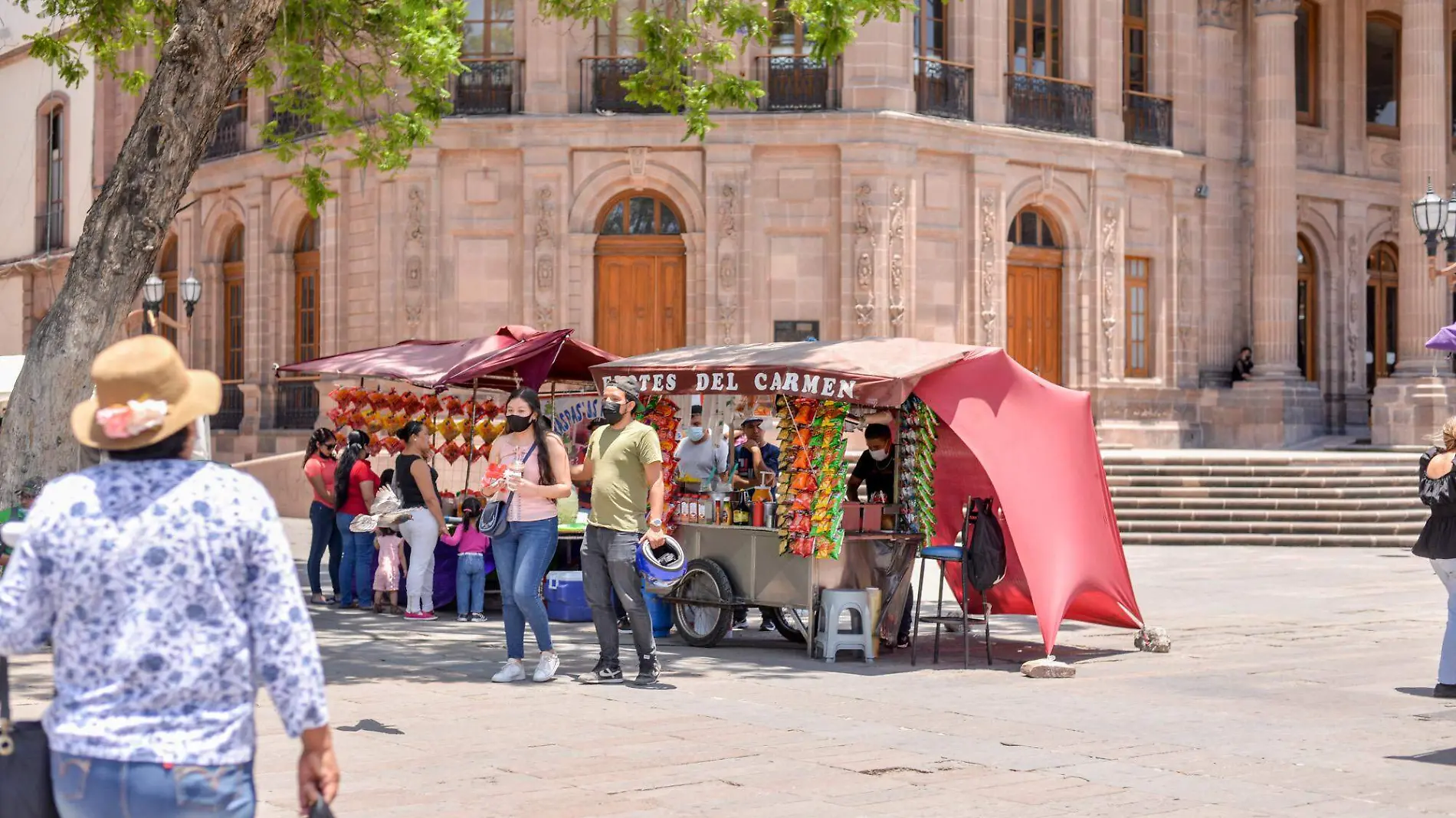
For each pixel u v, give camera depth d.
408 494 14.08
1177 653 11.72
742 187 26.36
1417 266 29.73
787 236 26.52
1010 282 28.36
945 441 12.41
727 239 26.31
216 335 30.88
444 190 26.62
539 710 8.88
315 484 15.38
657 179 26.47
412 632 12.87
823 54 14.34
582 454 16.41
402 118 17.70
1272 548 22.52
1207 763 7.49
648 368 12.02
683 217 26.61
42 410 11.59
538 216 26.41
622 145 26.39
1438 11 29.78
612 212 26.88
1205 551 21.94
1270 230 30.22
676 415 12.65
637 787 6.84
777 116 26.20
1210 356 30.97
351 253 27.61
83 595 3.33
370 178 27.09
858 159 26.27
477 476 21.58
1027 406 11.39
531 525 9.84
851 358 11.30
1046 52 28.91
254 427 29.38
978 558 11.00
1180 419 30.20
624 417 9.91
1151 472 24.69
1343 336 33.38
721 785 6.90
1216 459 24.80
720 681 10.16
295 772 7.05
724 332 26.31
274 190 29.19
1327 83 33.56
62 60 17.52
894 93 26.53
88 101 34.09
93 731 3.29
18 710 8.61
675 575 9.91
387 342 26.81
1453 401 29.81
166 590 3.35
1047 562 10.92
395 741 7.91
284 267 29.22
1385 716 8.88
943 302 27.17
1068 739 8.10
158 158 11.78
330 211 27.80
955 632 12.54
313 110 17.77
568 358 16.72
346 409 16.67
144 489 3.39
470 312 26.59
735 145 26.30
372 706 8.98
